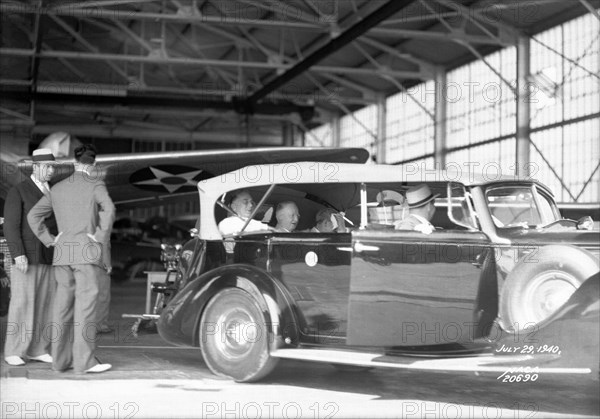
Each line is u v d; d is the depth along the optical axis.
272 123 33.06
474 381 5.54
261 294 5.14
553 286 4.73
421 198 5.41
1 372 5.41
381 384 5.38
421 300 4.86
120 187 11.20
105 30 24.78
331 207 6.00
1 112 24.91
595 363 4.45
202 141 33.72
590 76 15.78
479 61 20.14
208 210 5.62
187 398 4.68
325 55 18.56
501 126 18.97
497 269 4.84
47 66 27.98
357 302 4.91
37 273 5.83
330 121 30.30
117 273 17.45
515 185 5.30
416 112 23.48
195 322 5.37
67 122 32.22
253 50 25.33
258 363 5.13
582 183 15.99
